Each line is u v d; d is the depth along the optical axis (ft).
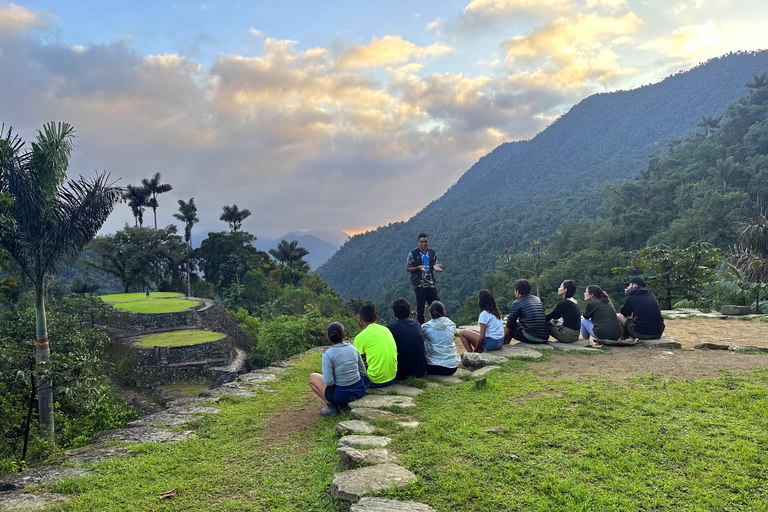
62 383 31.40
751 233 57.72
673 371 19.58
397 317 21.71
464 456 12.25
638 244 214.07
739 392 15.56
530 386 18.33
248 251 261.85
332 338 18.43
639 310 25.88
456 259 561.84
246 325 146.82
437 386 19.77
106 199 40.83
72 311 84.84
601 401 15.66
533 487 10.36
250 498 11.84
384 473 11.35
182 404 22.58
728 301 45.93
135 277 211.41
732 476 10.12
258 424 18.86
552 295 195.21
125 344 93.71
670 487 9.86
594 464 11.07
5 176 36.55
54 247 38.96
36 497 12.19
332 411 18.65
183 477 13.44
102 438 17.42
